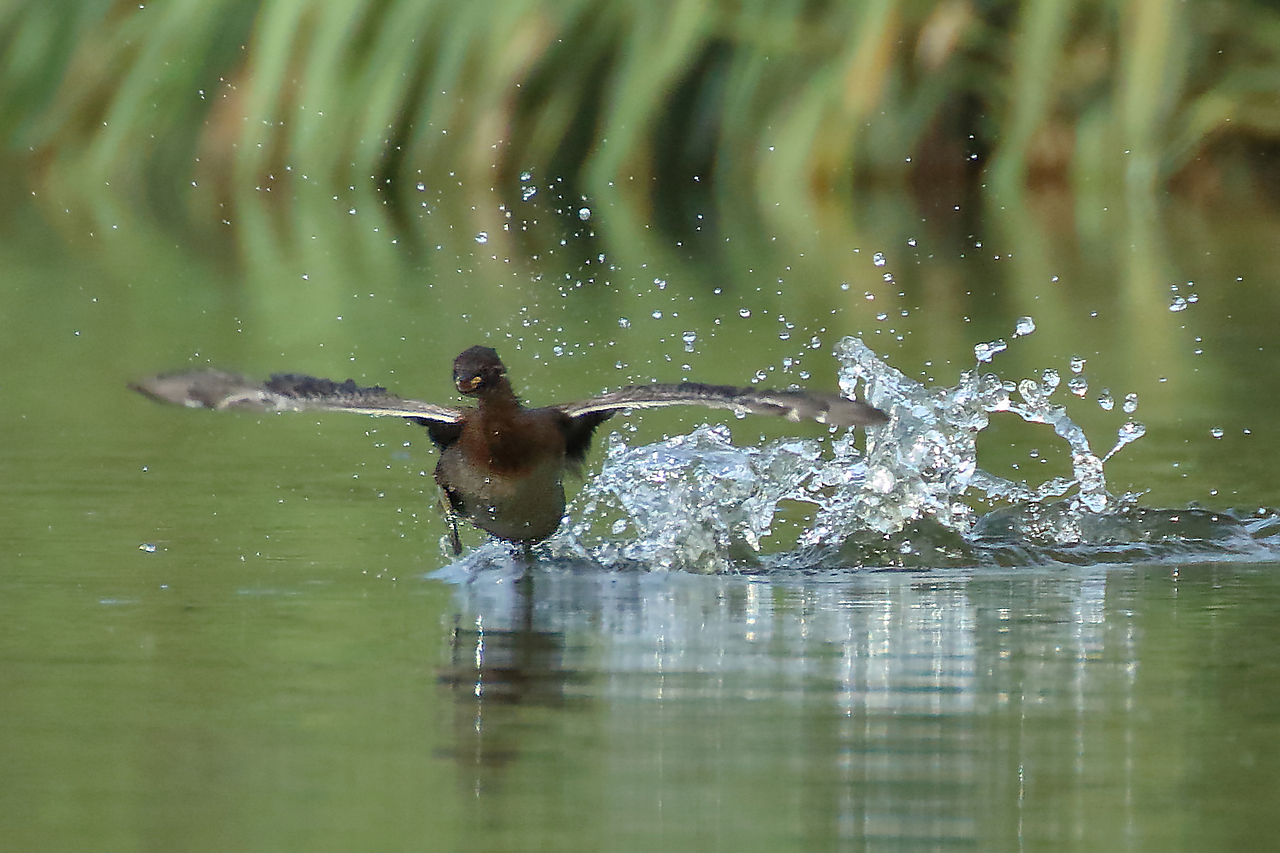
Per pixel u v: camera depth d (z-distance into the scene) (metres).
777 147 28.70
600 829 5.83
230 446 13.05
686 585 9.44
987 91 28.31
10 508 10.91
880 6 27.38
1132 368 15.31
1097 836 5.75
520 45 28.61
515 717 6.98
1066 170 28.39
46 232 26.09
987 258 22.14
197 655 7.87
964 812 5.96
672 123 29.45
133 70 30.36
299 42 29.44
